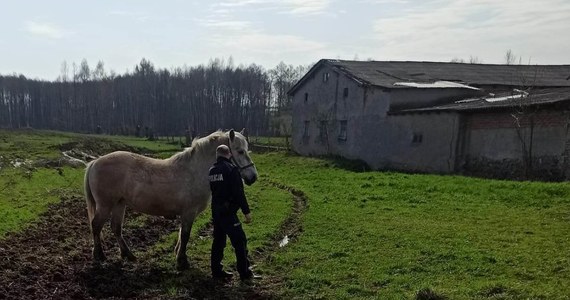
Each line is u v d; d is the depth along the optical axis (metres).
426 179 19.38
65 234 11.46
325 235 11.28
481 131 21.91
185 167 9.16
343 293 7.46
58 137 44.59
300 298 7.45
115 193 9.17
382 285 7.84
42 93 108.88
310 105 36.16
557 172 18.31
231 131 9.09
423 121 24.86
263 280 8.48
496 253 9.14
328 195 17.20
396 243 10.21
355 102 30.56
